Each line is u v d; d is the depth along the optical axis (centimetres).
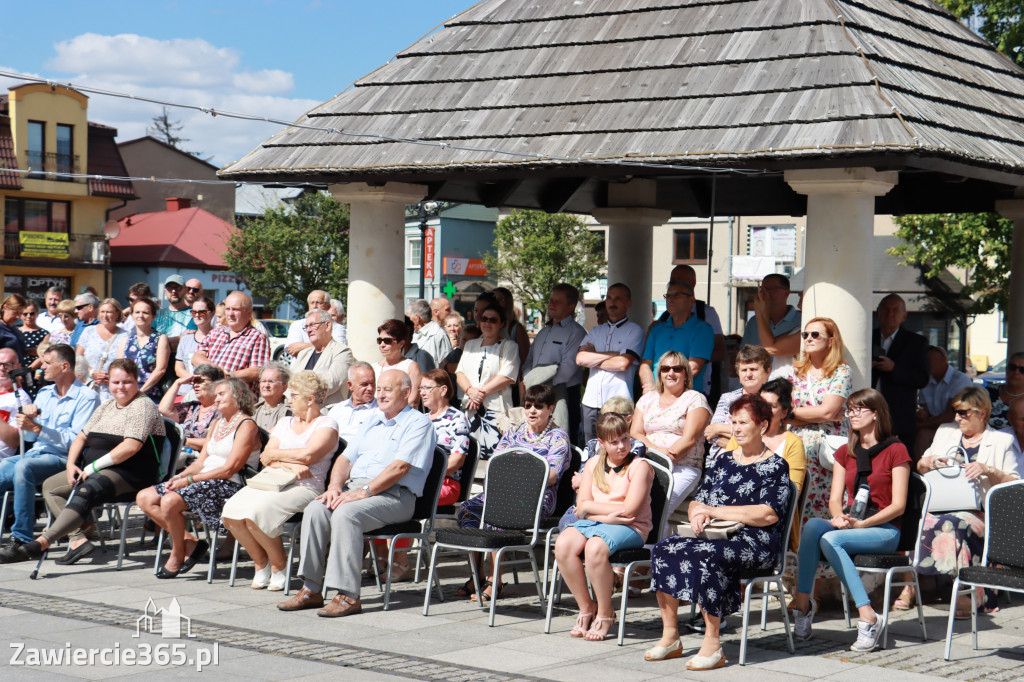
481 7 1085
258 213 4853
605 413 715
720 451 702
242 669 598
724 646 675
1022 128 905
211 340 1053
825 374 777
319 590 765
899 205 1247
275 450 817
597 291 3856
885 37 901
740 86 848
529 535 769
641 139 833
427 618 738
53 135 3681
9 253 3619
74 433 949
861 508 691
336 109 1010
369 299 1002
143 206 4741
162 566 893
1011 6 1945
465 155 894
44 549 859
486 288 4750
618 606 785
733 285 3603
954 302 3005
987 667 631
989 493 677
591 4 1024
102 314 1126
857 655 654
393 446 781
